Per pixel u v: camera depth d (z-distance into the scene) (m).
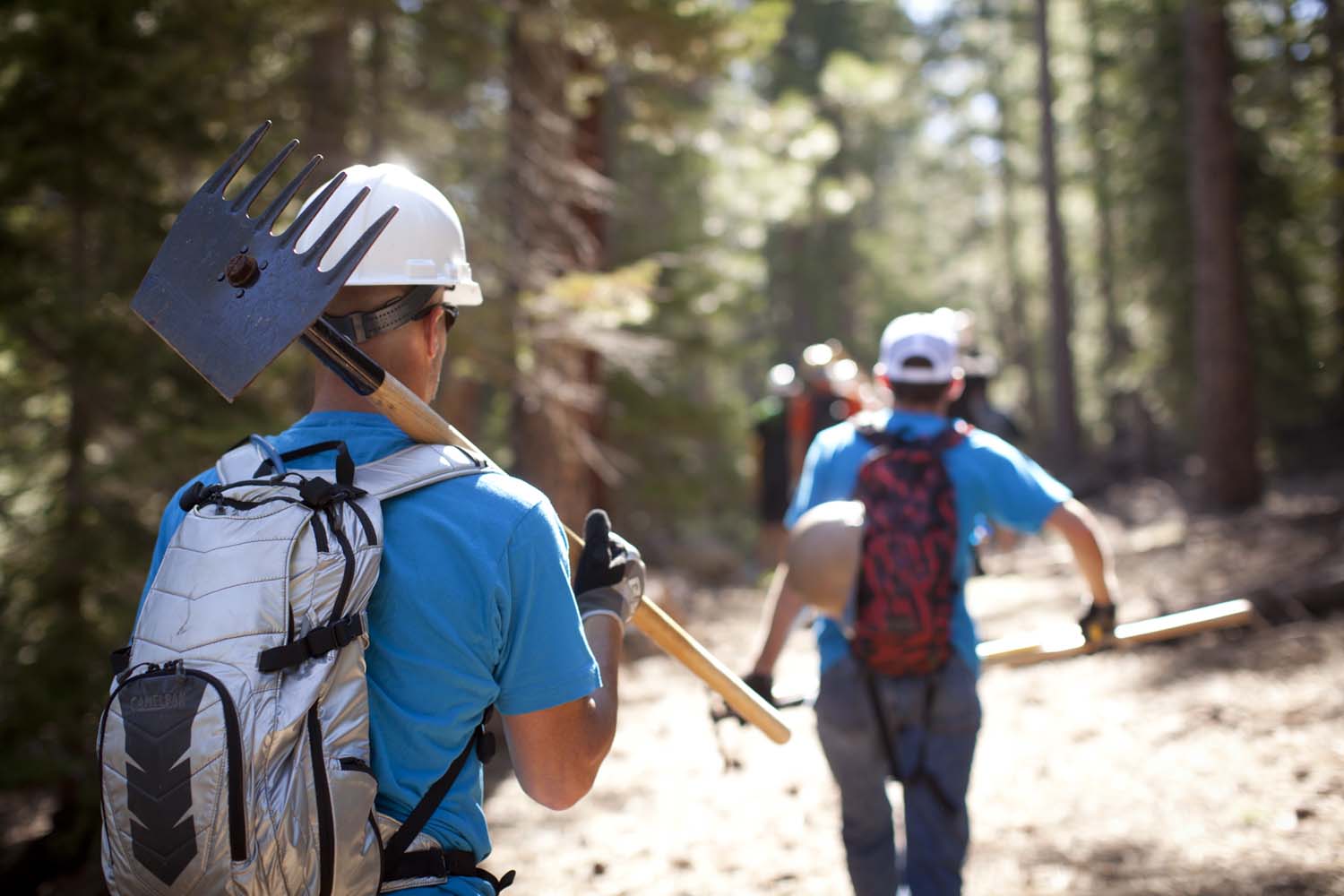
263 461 1.63
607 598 1.82
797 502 3.43
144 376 6.58
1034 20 31.88
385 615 1.52
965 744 3.15
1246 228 20.12
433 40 8.73
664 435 14.80
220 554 1.47
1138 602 8.43
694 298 14.72
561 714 1.58
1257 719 5.48
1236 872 3.91
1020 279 42.16
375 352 1.68
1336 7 14.29
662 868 4.53
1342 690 5.64
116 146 6.50
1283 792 4.56
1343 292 17.75
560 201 9.49
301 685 1.40
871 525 3.10
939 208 49.34
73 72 6.26
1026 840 4.48
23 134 6.23
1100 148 29.89
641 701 7.56
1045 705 6.39
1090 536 3.23
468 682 1.53
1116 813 4.67
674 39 9.36
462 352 8.12
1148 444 27.44
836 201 19.61
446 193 8.49
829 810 5.09
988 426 8.05
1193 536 12.05
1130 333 29.84
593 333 8.66
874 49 35.69
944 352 3.33
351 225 1.67
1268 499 16.58
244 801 1.35
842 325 34.44
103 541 6.54
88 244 6.75
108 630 6.50
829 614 3.14
